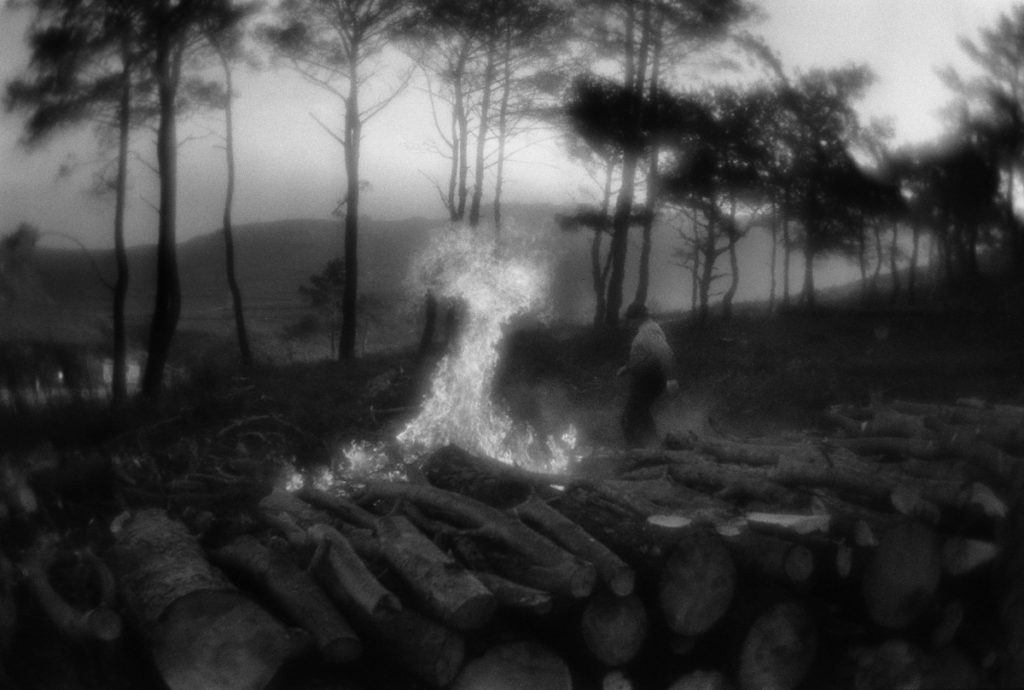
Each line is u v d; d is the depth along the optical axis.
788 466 4.27
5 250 16.91
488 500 4.45
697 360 16.92
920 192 26.77
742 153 27.73
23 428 7.91
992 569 4.11
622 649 3.51
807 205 28.88
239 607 3.22
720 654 3.69
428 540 3.68
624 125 26.88
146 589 3.31
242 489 4.72
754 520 3.77
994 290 23.47
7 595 3.44
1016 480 4.48
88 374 10.82
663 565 3.58
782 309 29.81
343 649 3.24
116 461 5.32
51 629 3.39
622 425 8.67
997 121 24.16
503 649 3.34
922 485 4.21
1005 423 5.82
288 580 3.45
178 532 3.80
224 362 13.07
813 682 3.85
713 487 4.50
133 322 25.80
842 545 3.80
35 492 4.68
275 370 14.48
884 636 3.97
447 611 3.21
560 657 3.39
